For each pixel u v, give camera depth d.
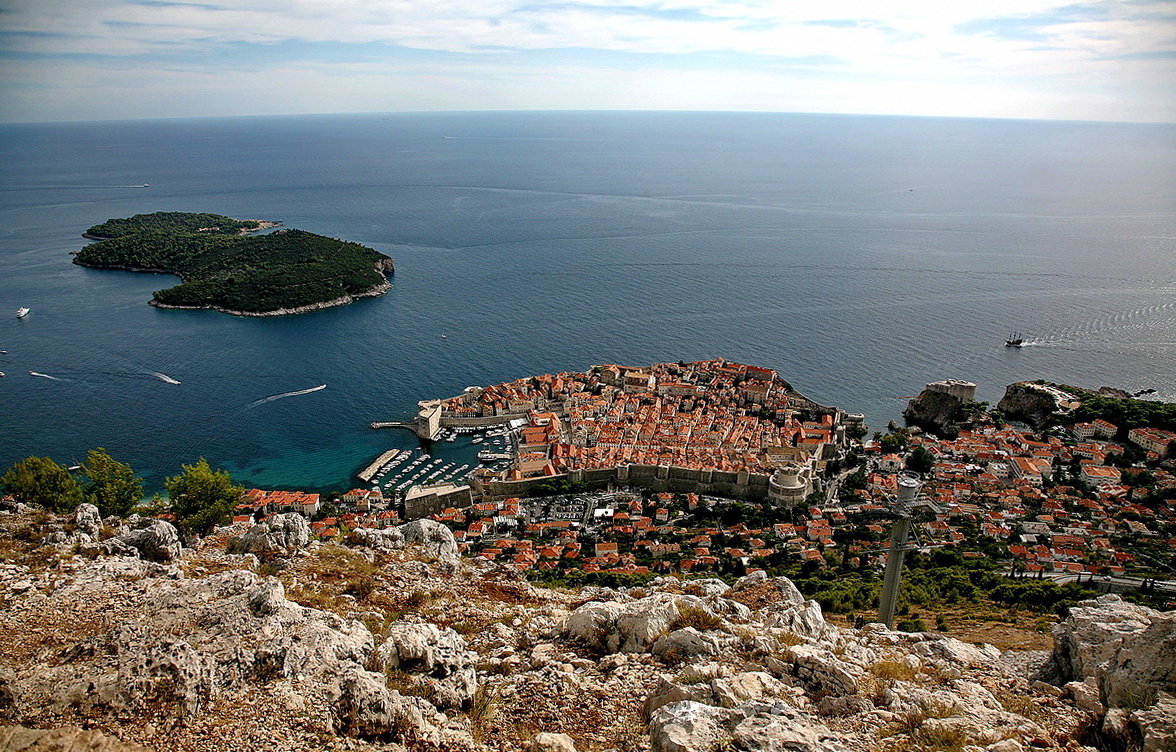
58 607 26.61
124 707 17.88
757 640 27.27
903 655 28.17
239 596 26.14
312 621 24.36
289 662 21.20
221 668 20.39
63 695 17.81
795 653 24.44
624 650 28.00
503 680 25.34
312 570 37.50
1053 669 26.98
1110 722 19.23
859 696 22.02
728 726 19.77
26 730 16.45
